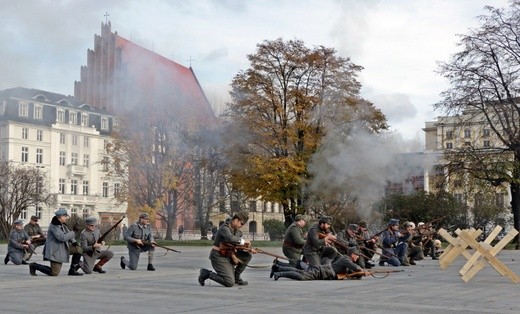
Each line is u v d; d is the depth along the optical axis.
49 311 8.98
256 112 37.25
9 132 65.12
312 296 11.03
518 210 39.53
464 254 17.94
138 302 10.12
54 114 68.94
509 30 37.66
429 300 10.56
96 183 72.12
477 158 37.97
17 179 57.44
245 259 13.09
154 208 45.25
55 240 15.58
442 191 40.84
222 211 58.12
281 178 36.31
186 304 9.85
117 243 40.50
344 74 36.66
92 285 13.09
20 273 16.56
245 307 9.50
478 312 9.07
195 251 34.59
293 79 37.34
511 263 22.69
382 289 12.41
